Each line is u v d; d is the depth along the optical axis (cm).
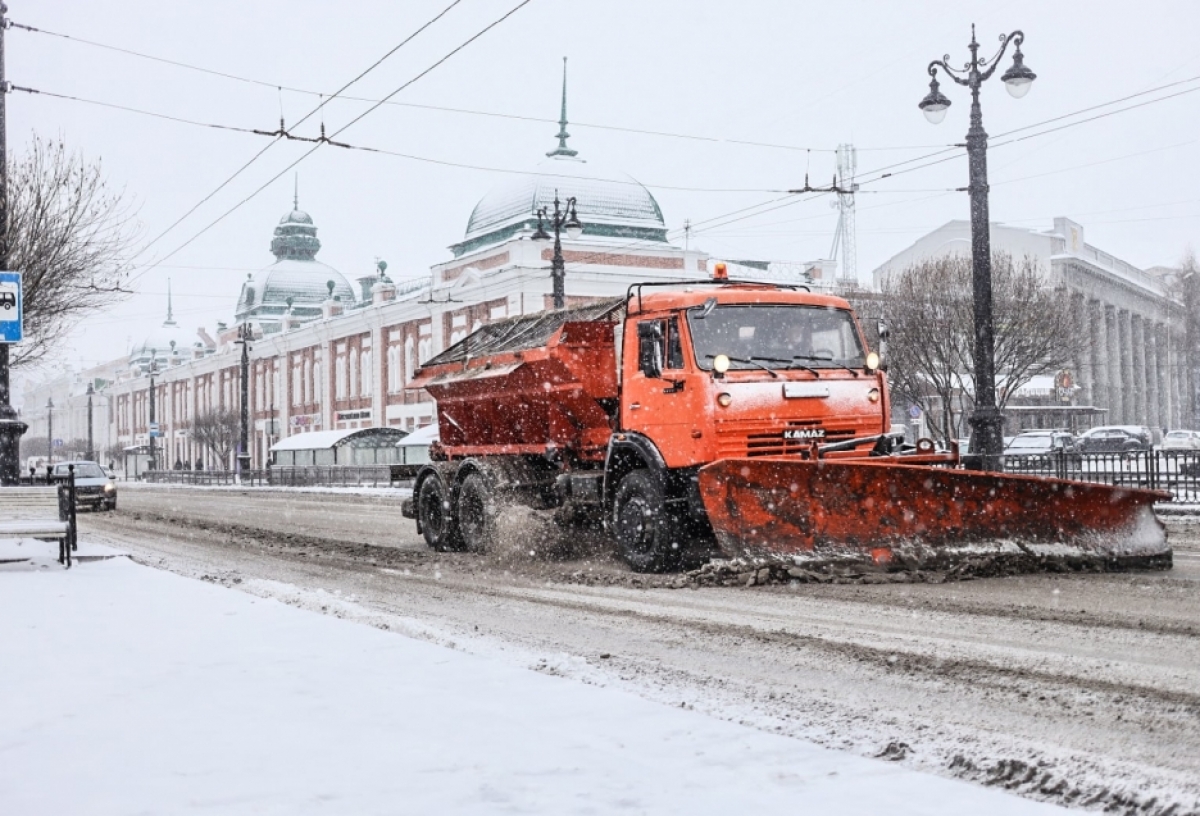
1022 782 461
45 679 672
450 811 408
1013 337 3525
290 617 903
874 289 4772
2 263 1844
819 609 908
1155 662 668
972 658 698
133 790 444
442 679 636
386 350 6216
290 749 496
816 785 430
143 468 10431
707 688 646
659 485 1185
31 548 1581
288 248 8762
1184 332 8181
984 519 1053
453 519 1557
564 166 5094
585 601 1024
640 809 405
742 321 1183
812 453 1089
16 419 1750
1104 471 2228
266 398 8056
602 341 1350
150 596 1071
